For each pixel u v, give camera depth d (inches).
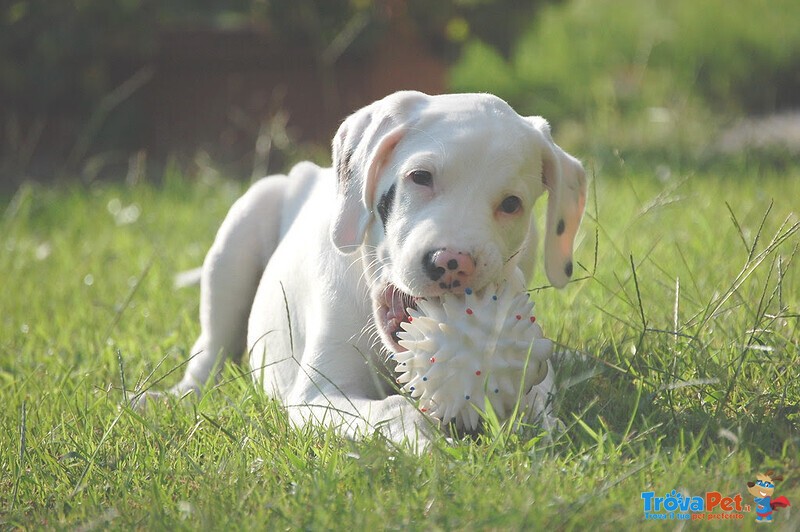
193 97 1198.9
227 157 1178.6
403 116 404.5
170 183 1042.7
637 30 1795.0
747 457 322.7
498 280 374.9
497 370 352.2
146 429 394.9
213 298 523.2
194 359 524.7
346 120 428.8
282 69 1191.6
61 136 1206.9
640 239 684.7
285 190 535.8
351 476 326.6
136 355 518.9
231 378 476.1
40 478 361.7
